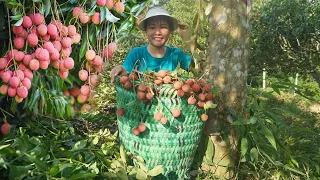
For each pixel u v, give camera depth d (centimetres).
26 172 127
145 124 148
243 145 174
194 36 179
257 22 452
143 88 142
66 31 143
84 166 145
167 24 168
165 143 149
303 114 402
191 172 172
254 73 445
